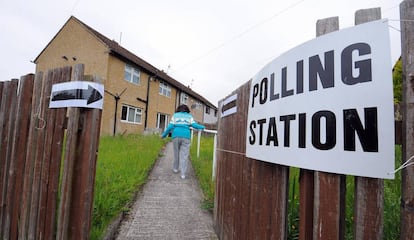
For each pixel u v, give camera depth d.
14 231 2.39
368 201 0.97
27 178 2.32
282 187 1.45
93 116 1.99
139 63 15.81
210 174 5.01
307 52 1.23
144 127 16.83
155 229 2.82
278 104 1.44
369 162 0.94
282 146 1.37
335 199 1.07
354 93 1.00
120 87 14.31
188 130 5.25
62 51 14.58
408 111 0.88
